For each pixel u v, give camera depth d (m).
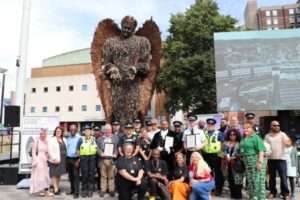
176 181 8.01
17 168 11.85
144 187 7.92
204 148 9.59
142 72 11.85
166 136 9.16
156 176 8.02
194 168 7.81
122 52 11.80
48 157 9.91
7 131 19.64
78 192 9.45
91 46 12.43
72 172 9.91
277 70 15.45
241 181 8.93
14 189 10.80
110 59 12.00
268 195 9.41
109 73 11.74
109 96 12.05
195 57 26.30
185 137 9.14
